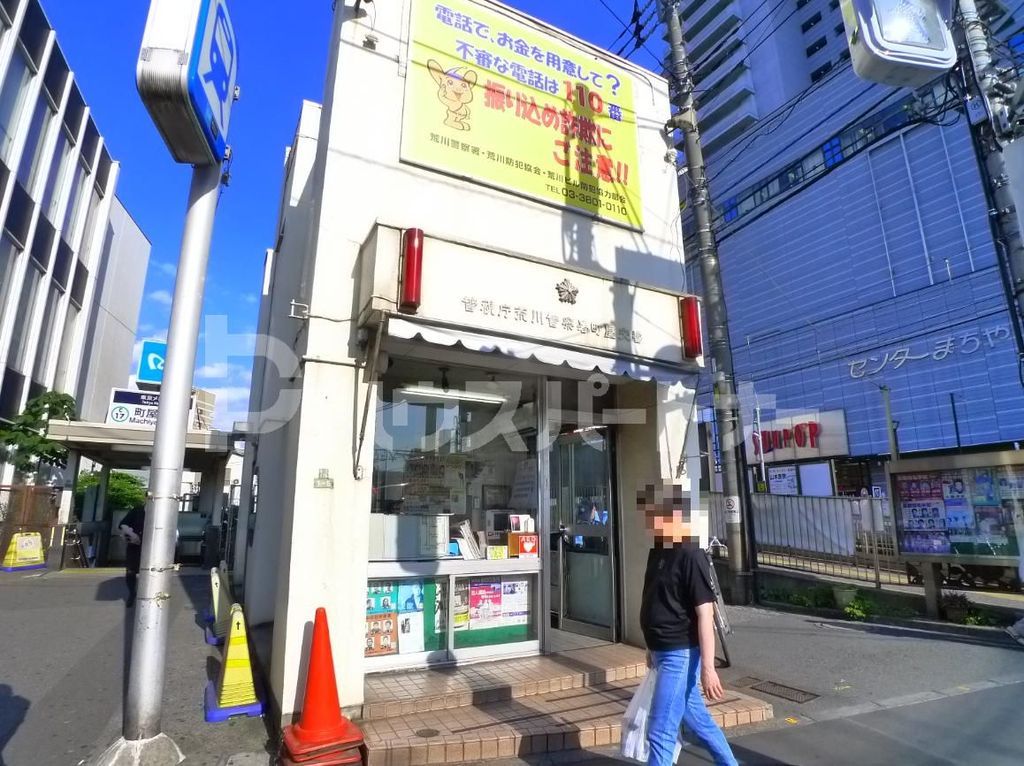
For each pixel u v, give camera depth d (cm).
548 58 630
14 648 642
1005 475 703
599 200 633
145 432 1470
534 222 585
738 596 892
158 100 358
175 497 390
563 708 452
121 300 2575
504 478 601
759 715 452
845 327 2569
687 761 389
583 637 638
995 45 636
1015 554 689
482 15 594
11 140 1464
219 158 424
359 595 436
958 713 455
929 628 712
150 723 365
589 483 678
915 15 411
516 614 571
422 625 526
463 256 482
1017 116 486
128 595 954
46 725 436
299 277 718
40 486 1412
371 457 459
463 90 566
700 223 923
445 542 554
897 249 2391
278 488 775
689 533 337
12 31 1424
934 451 2209
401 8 546
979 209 2139
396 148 521
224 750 398
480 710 445
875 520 937
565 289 529
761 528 1111
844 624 748
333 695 388
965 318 2156
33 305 1659
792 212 2834
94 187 2091
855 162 2561
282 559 461
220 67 414
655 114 705
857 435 2488
